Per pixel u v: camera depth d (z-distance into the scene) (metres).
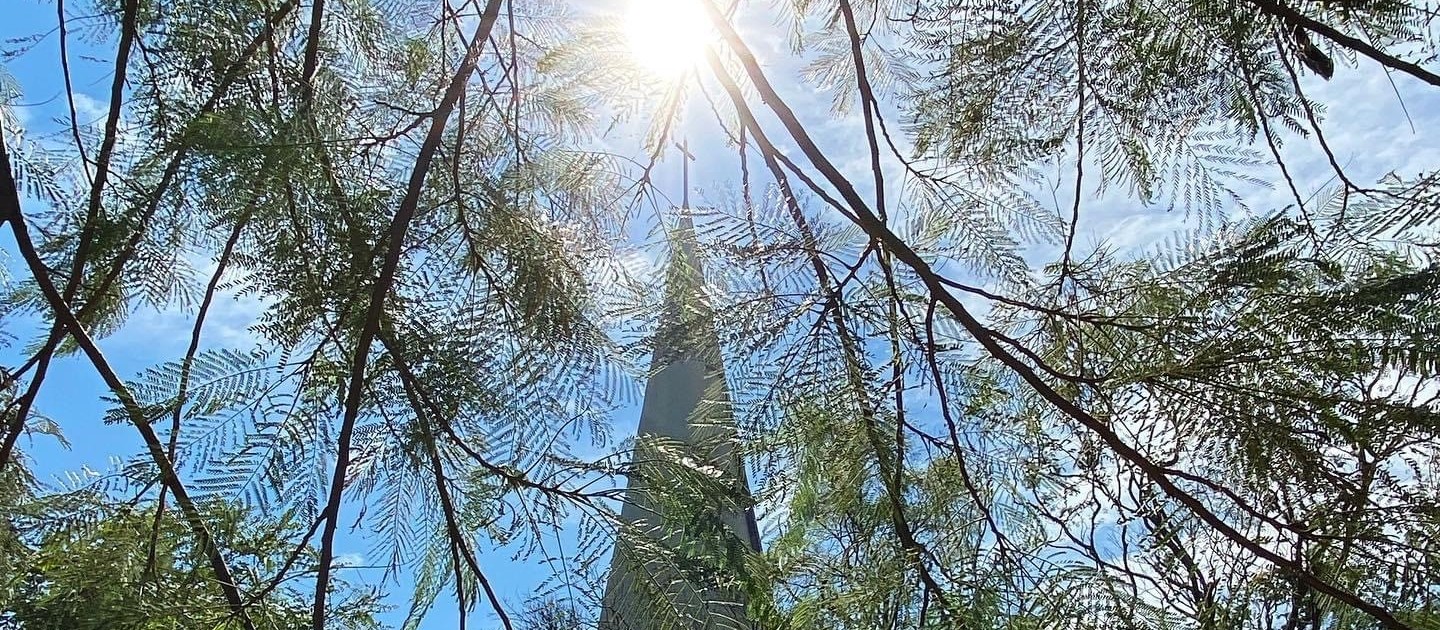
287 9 1.83
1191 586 1.85
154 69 1.66
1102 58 2.05
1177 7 1.94
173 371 1.56
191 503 1.51
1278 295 1.60
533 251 1.79
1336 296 1.51
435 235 1.81
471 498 1.85
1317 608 1.64
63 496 1.54
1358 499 1.49
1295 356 1.50
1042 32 2.06
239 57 1.64
